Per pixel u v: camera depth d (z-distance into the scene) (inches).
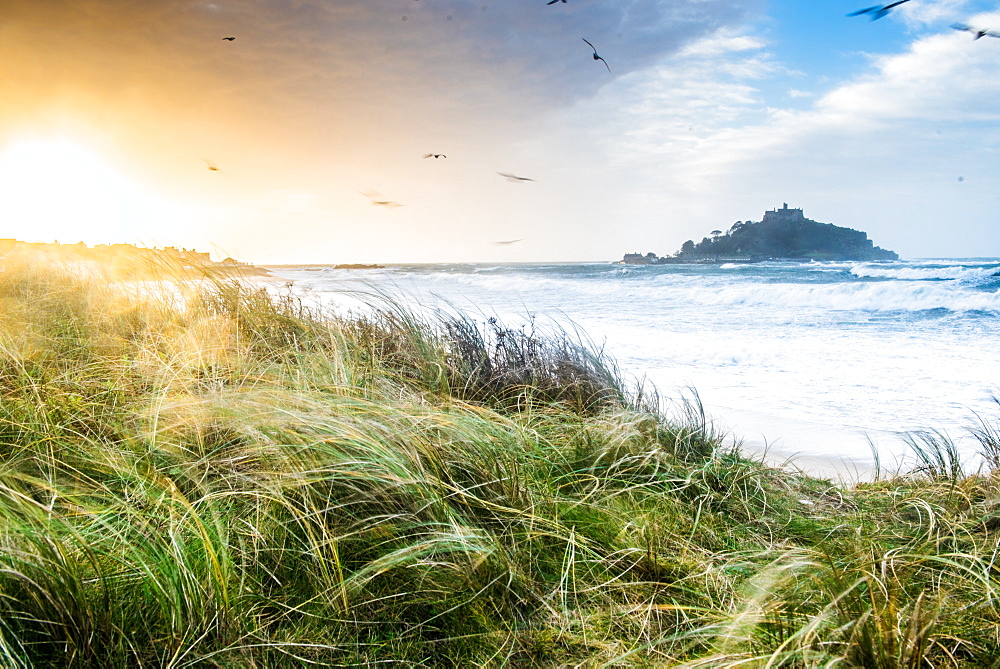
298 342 187.6
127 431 102.7
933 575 83.7
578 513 99.0
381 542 81.3
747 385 284.2
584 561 86.3
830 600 71.1
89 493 83.0
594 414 170.1
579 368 192.1
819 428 215.0
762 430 213.5
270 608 71.1
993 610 71.4
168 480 79.8
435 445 103.0
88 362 150.8
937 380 294.4
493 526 91.0
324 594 71.5
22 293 241.1
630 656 66.8
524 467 108.7
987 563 87.2
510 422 128.7
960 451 185.5
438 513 86.0
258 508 81.6
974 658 65.7
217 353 157.6
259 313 203.8
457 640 69.7
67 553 64.2
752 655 61.5
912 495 125.8
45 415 104.0
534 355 198.5
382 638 69.4
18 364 129.3
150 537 73.6
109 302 213.6
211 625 62.9
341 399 118.3
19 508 67.3
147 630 61.7
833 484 148.9
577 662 67.9
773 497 126.5
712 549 96.3
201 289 215.0
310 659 63.6
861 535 102.2
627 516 100.2
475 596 75.0
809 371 318.0
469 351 199.2
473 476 100.0
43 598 58.2
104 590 60.5
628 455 123.4
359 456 92.0
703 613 75.1
